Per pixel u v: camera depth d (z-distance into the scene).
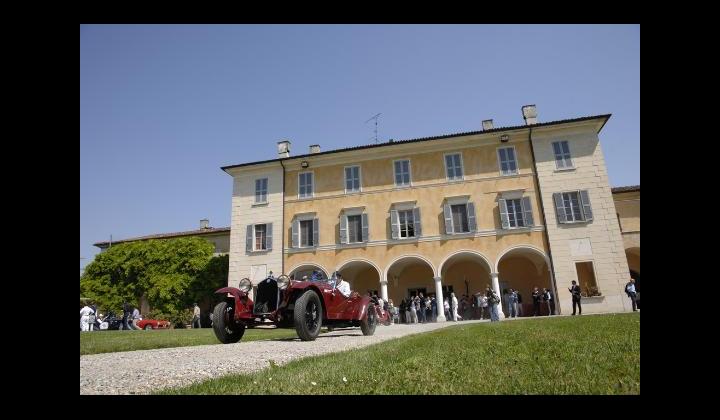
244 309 8.06
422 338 7.10
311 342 7.57
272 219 26.11
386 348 5.30
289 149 27.80
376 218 24.75
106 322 28.41
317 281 9.07
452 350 4.64
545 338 5.38
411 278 26.41
